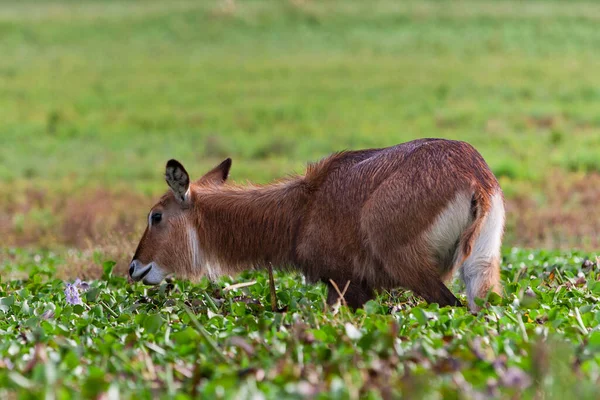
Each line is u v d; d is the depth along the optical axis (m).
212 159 81.81
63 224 51.41
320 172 24.27
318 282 24.50
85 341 19.80
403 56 141.88
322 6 175.75
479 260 21.91
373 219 22.56
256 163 76.94
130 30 169.88
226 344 18.14
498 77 117.56
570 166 66.88
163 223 26.00
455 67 127.69
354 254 23.27
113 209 55.41
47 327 21.27
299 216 24.25
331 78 126.00
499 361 15.74
